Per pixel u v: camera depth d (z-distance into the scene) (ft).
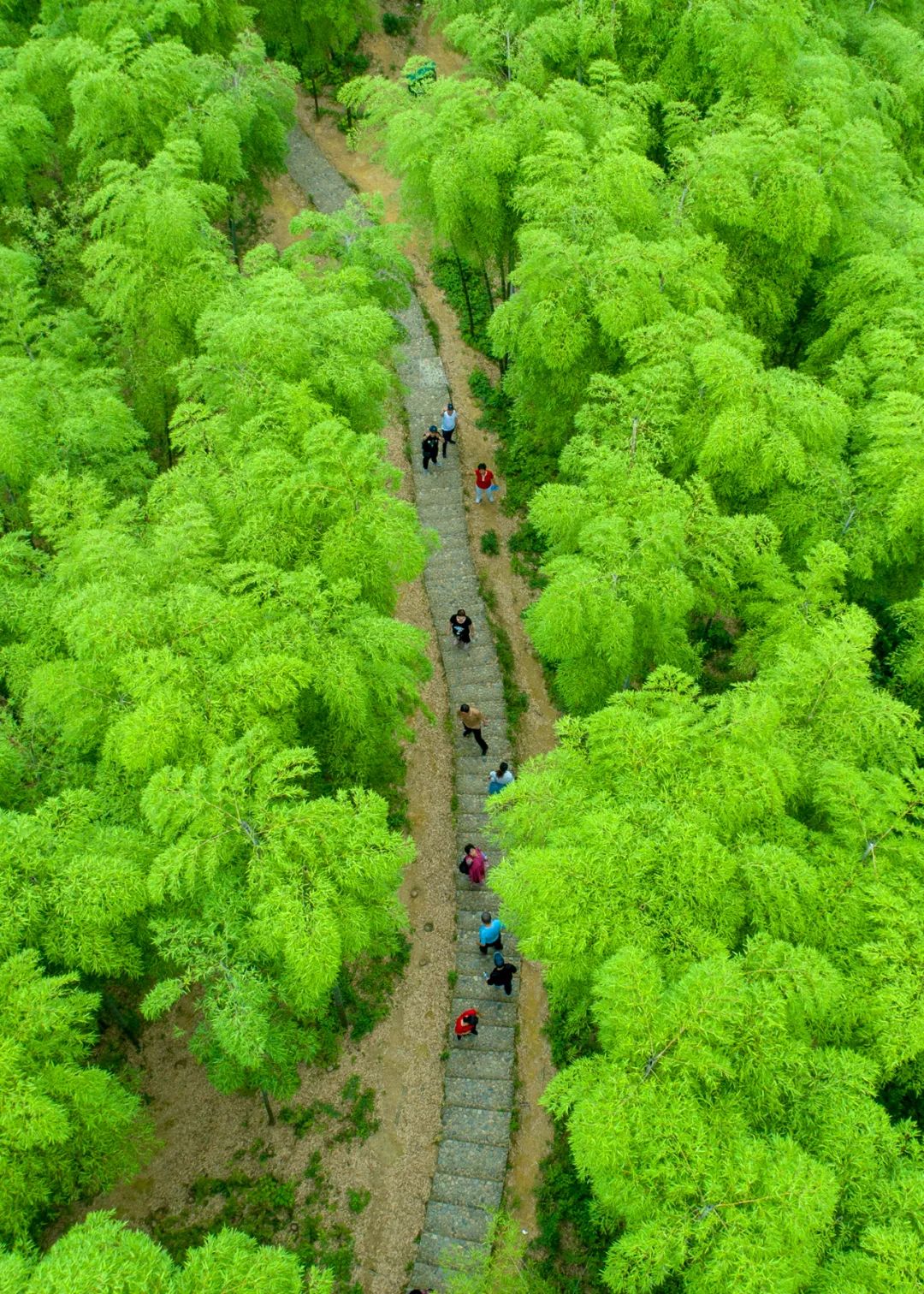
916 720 37.45
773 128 58.29
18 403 48.75
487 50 73.15
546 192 54.75
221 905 33.53
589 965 31.01
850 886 32.37
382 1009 46.50
